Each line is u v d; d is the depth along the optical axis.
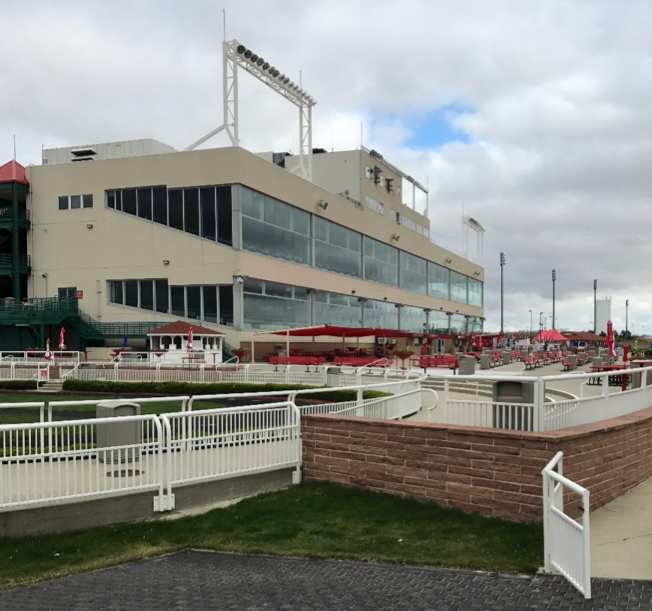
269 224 41.12
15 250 41.78
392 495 8.88
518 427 8.56
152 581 6.16
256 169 39.41
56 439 8.53
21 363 31.08
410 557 6.60
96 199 41.41
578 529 5.45
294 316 44.19
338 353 42.66
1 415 17.83
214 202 38.62
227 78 40.12
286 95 46.16
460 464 8.23
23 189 42.53
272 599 5.62
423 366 35.59
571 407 8.93
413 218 70.00
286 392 10.17
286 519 8.09
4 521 7.28
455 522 7.76
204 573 6.38
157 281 40.28
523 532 7.21
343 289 50.94
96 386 27.88
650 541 6.88
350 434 9.43
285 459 9.80
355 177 55.69
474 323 94.19
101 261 41.22
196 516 8.25
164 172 39.56
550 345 63.00
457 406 9.27
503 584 5.76
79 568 6.52
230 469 9.11
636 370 10.85
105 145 46.75
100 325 40.94
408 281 66.94
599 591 5.46
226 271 38.03
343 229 51.84
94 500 7.82
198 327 34.88
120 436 9.06
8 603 5.64
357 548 6.98
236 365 28.23
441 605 5.32
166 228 39.59
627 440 9.20
